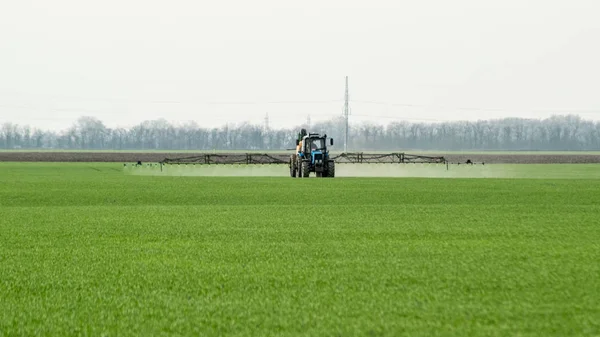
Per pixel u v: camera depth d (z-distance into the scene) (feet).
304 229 103.04
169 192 188.85
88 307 52.95
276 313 50.34
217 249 82.79
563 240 90.12
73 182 241.14
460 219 117.29
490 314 49.62
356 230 101.71
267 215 125.18
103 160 573.33
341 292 57.57
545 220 115.75
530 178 270.05
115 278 64.64
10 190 199.00
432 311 50.65
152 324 47.62
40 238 94.38
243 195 177.68
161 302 54.39
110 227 107.04
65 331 46.26
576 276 64.08
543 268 68.59
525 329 45.52
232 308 52.06
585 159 622.13
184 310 51.57
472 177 282.56
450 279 63.00
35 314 50.90
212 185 220.64
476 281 61.87
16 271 68.74
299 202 157.07
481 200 160.35
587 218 118.83
